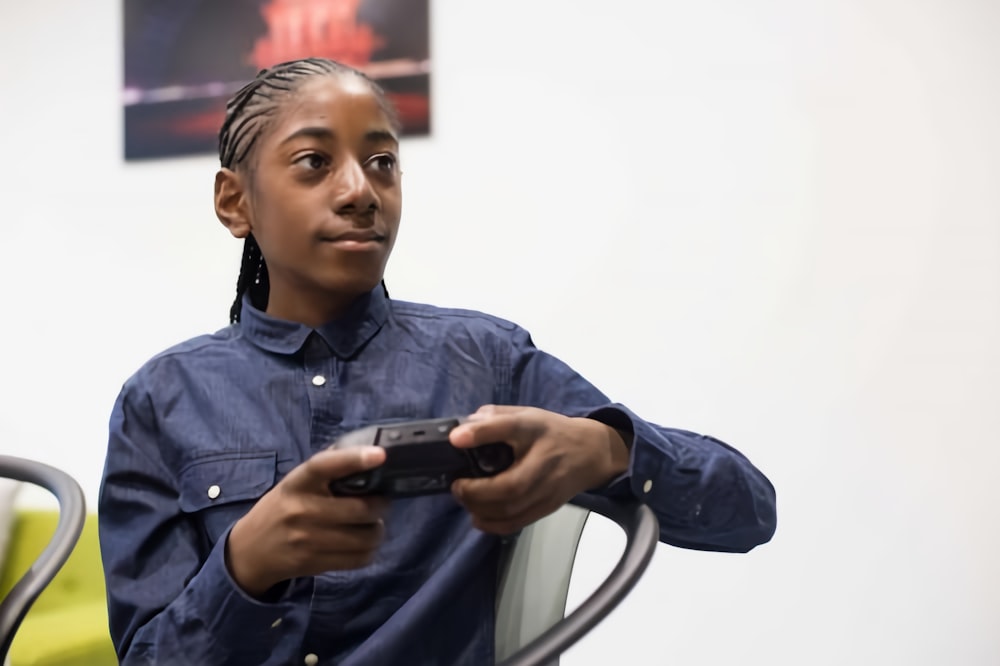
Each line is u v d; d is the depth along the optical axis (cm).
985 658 204
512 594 75
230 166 78
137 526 73
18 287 254
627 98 225
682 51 223
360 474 52
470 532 74
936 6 214
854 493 211
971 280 210
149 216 248
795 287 216
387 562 73
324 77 74
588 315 224
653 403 220
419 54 232
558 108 228
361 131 73
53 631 172
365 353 81
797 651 211
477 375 81
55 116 254
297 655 69
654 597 217
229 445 76
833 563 211
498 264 229
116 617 70
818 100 217
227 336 83
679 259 221
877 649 208
